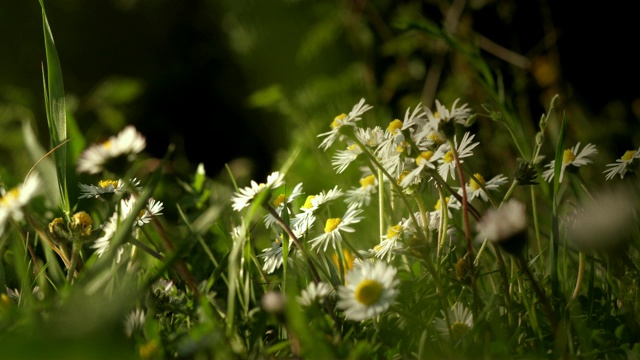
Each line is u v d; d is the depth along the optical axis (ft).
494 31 7.26
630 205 2.09
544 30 7.27
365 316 2.02
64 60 8.63
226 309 2.28
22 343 1.91
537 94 6.41
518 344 2.14
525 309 2.22
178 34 8.82
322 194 2.36
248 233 2.20
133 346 2.09
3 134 5.94
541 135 2.33
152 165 3.81
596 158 3.90
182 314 2.25
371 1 6.87
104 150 2.11
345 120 2.28
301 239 2.38
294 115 6.25
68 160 2.85
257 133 8.34
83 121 7.65
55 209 2.78
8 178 3.16
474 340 2.12
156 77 8.63
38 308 2.07
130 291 2.08
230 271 2.09
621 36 7.35
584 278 2.46
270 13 8.11
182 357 2.00
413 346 2.14
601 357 2.12
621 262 2.29
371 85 6.40
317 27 7.21
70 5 8.57
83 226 2.22
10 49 8.29
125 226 2.06
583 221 2.00
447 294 2.27
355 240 3.00
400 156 2.28
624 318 2.22
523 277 2.33
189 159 8.62
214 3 8.55
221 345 2.03
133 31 8.79
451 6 6.57
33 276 2.53
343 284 2.33
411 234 2.30
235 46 8.33
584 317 2.22
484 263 2.42
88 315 1.95
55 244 2.27
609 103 7.14
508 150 5.04
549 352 2.10
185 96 8.66
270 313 2.02
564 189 2.61
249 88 8.39
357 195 2.55
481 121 5.32
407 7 6.89
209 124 8.66
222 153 8.61
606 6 7.32
